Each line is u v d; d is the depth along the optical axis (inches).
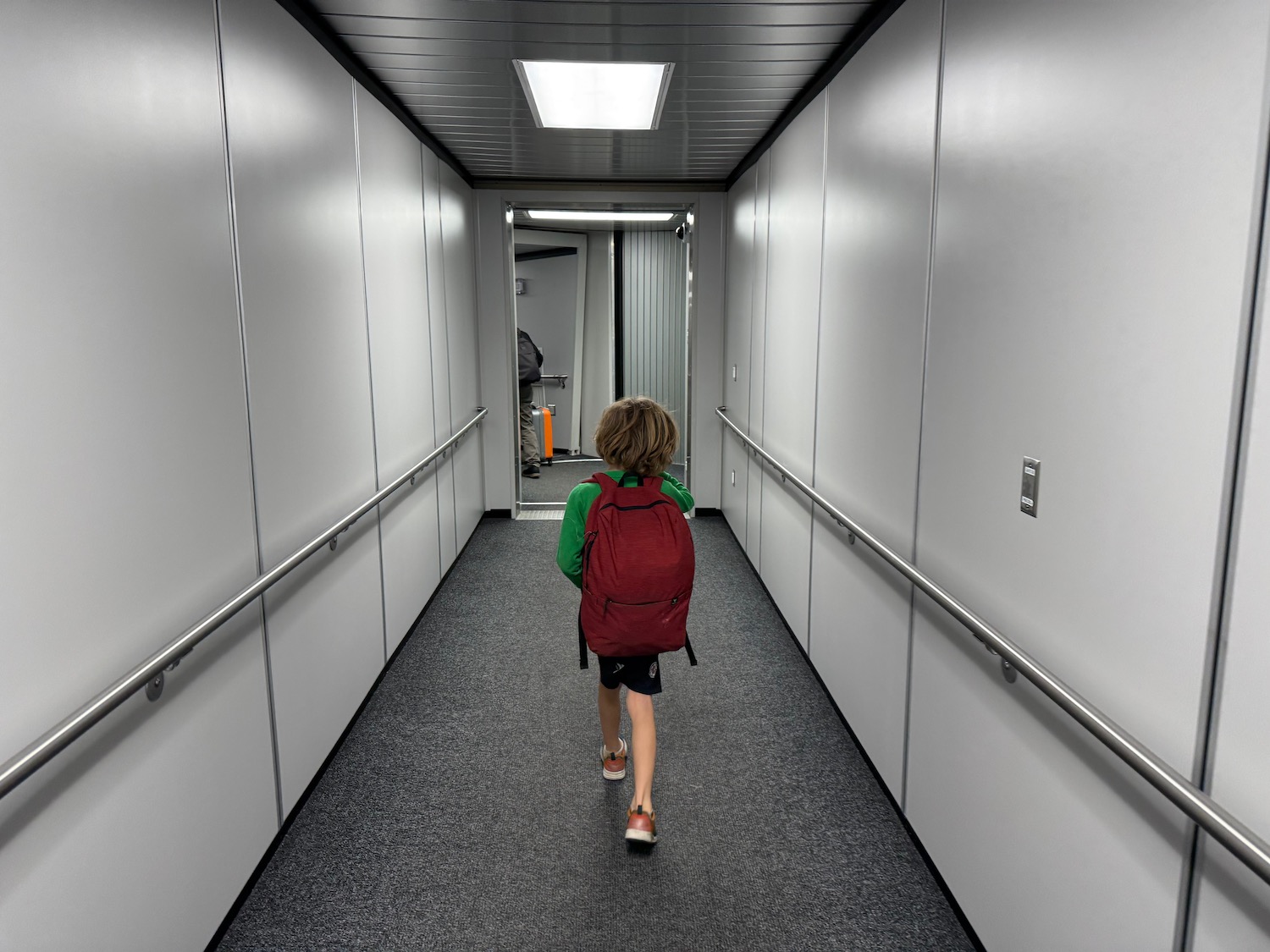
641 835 90.7
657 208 244.7
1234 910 44.3
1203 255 44.9
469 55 124.9
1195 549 46.0
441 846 95.6
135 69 64.3
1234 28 42.4
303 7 103.8
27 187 51.6
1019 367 66.4
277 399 92.8
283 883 88.6
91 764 57.9
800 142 146.3
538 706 133.3
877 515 104.3
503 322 250.5
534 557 221.1
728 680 142.8
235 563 81.6
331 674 112.9
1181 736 47.5
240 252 83.7
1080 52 56.7
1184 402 46.6
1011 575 68.1
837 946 79.4
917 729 92.9
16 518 50.3
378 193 137.1
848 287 117.2
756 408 195.6
